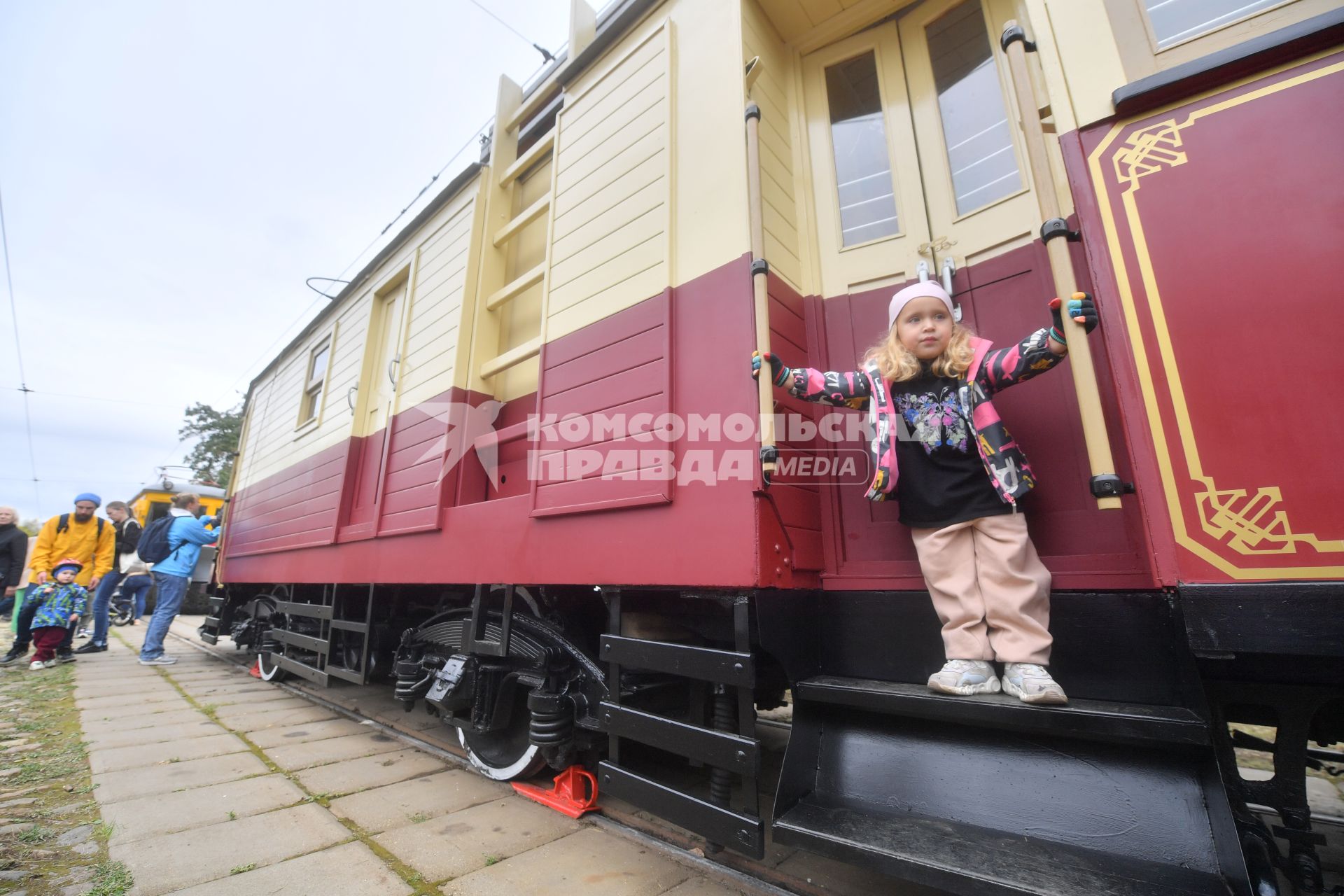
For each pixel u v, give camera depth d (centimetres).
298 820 223
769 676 205
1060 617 152
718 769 169
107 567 602
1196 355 123
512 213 365
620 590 204
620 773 190
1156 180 134
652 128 236
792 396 193
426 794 253
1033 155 146
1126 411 128
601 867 189
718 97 214
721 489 177
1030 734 144
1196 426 121
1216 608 114
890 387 171
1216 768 120
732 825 155
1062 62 152
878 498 160
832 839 133
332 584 424
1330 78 120
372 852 197
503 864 190
